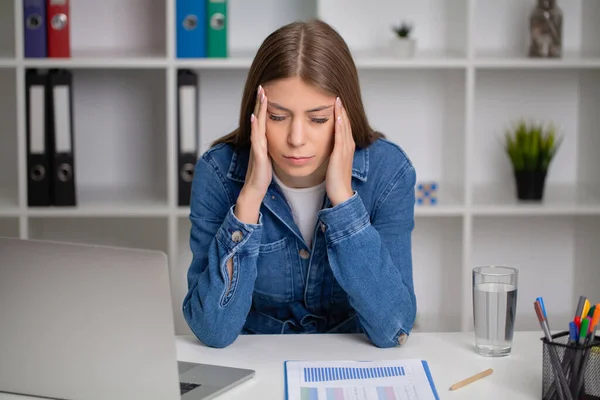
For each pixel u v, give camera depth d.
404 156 1.75
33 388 1.33
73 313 1.27
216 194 1.74
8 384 1.35
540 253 3.24
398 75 3.10
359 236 1.59
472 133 2.81
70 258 1.25
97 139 3.12
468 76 2.78
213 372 1.43
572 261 3.24
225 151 1.75
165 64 2.74
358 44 3.06
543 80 3.12
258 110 1.58
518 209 2.80
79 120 3.10
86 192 3.02
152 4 3.04
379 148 1.75
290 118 1.56
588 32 3.04
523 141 2.88
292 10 3.04
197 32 2.76
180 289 2.90
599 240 3.10
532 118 3.14
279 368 1.47
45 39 2.76
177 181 2.79
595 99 3.04
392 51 2.89
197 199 1.75
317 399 1.30
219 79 3.08
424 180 3.14
